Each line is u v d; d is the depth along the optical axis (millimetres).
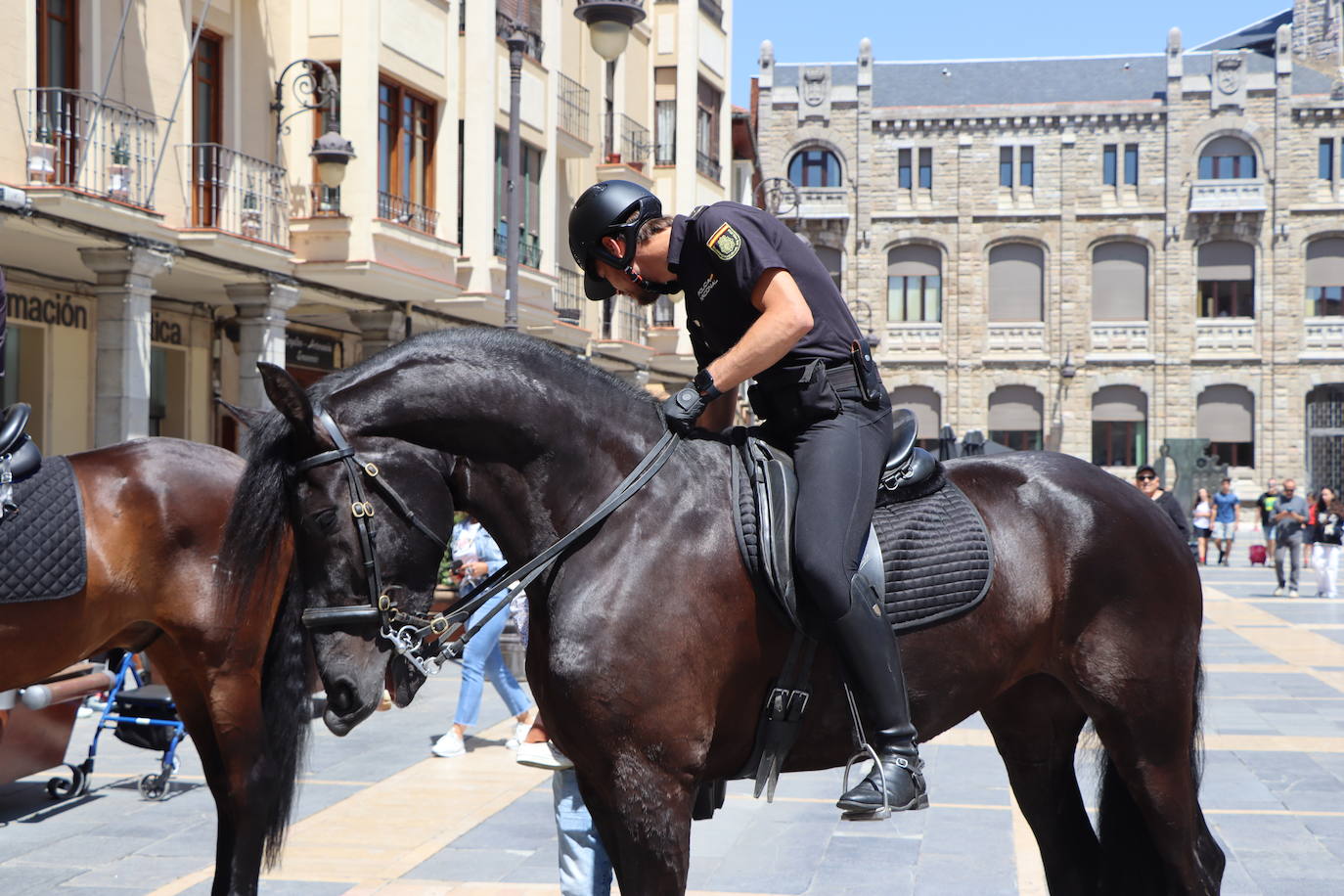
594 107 25547
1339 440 48000
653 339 28297
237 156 16203
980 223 49875
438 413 3205
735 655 3283
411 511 3141
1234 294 48719
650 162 27922
